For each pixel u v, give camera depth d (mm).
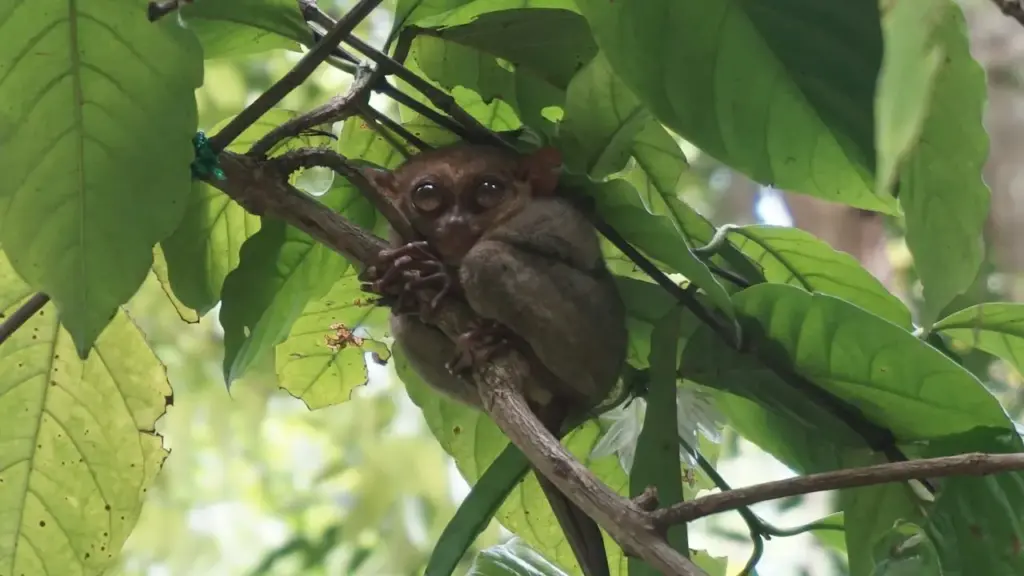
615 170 2213
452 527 2162
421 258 2188
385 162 2316
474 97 2283
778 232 2271
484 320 2174
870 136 2117
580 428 2299
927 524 2154
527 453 2090
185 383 3902
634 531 2051
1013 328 2223
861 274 2273
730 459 3102
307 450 4258
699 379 2217
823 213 3193
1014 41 2664
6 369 2283
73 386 2299
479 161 2236
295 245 2229
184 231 2254
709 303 2205
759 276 2262
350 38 2205
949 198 2068
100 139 2098
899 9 1977
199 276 2264
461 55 2238
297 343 2338
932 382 2172
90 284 2098
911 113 1975
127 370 2301
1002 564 2143
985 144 2059
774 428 2266
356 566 3580
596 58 2178
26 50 2084
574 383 2178
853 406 2203
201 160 2160
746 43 2113
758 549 2240
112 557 2320
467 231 2213
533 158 2221
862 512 2213
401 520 3566
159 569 3934
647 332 2232
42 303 2209
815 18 2109
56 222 2098
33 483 2309
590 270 2203
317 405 2367
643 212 2178
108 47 2090
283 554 3643
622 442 2262
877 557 2164
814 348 2188
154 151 2100
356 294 2312
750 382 2209
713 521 2938
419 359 2229
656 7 2109
